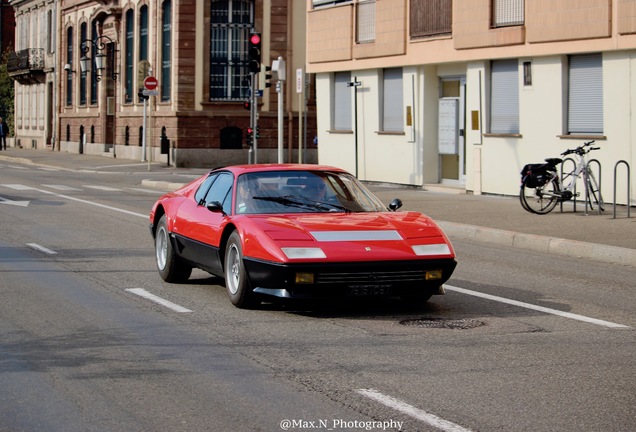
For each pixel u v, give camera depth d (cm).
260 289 1039
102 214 2269
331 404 708
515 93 2488
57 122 6725
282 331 973
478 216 2059
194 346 906
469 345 907
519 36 2400
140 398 730
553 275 1389
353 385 761
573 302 1155
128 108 5441
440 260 1040
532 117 2412
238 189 1158
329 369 813
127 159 5381
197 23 4728
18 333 971
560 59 2319
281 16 4819
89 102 6088
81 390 754
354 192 1182
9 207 2425
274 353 874
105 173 4275
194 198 1257
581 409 695
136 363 841
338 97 3297
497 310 1098
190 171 4375
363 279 1012
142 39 5262
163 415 686
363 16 3098
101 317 1054
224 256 1129
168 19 4909
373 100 3072
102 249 1648
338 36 3200
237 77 4819
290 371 807
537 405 705
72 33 6425
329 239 1030
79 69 6284
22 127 7750
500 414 682
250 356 863
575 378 783
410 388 752
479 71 2583
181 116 4716
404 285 1030
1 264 1471
